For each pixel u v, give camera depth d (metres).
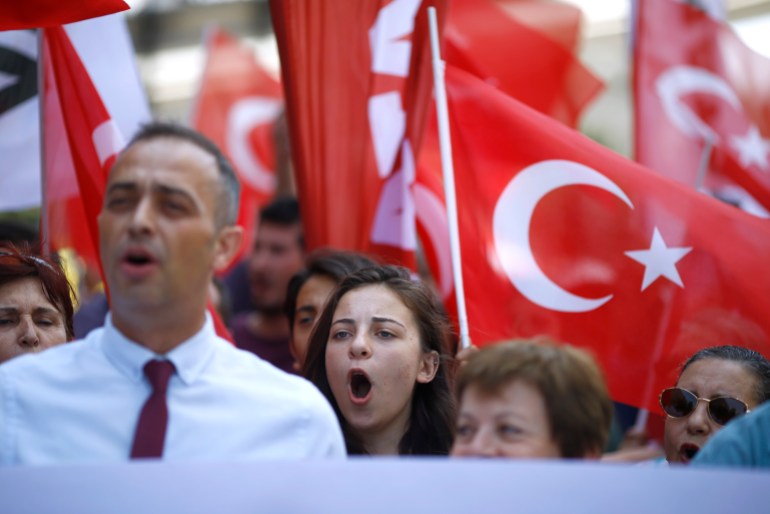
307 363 4.68
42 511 2.51
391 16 5.45
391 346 4.46
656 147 7.14
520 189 5.27
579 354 3.45
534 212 5.25
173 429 3.36
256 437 3.41
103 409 3.36
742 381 4.36
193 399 3.41
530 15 7.38
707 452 3.48
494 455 3.29
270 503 2.51
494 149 5.33
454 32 6.38
